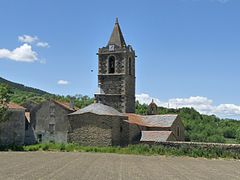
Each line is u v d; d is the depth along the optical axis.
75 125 71.06
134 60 85.06
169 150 62.53
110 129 68.50
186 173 37.47
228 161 52.75
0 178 30.64
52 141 77.88
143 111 118.94
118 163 45.50
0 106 69.00
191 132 119.56
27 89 185.25
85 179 30.84
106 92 81.81
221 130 126.44
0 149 65.31
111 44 82.12
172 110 142.62
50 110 79.00
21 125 75.38
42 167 38.84
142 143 70.00
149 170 39.16
